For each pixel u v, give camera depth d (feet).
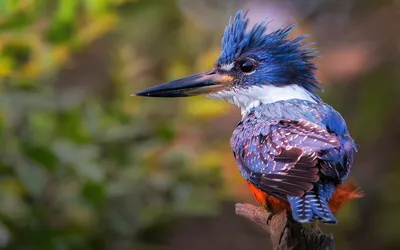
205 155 40.81
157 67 47.93
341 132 27.55
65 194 37.45
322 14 55.01
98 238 39.09
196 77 31.91
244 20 31.86
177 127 40.98
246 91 31.24
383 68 50.06
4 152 35.32
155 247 40.37
